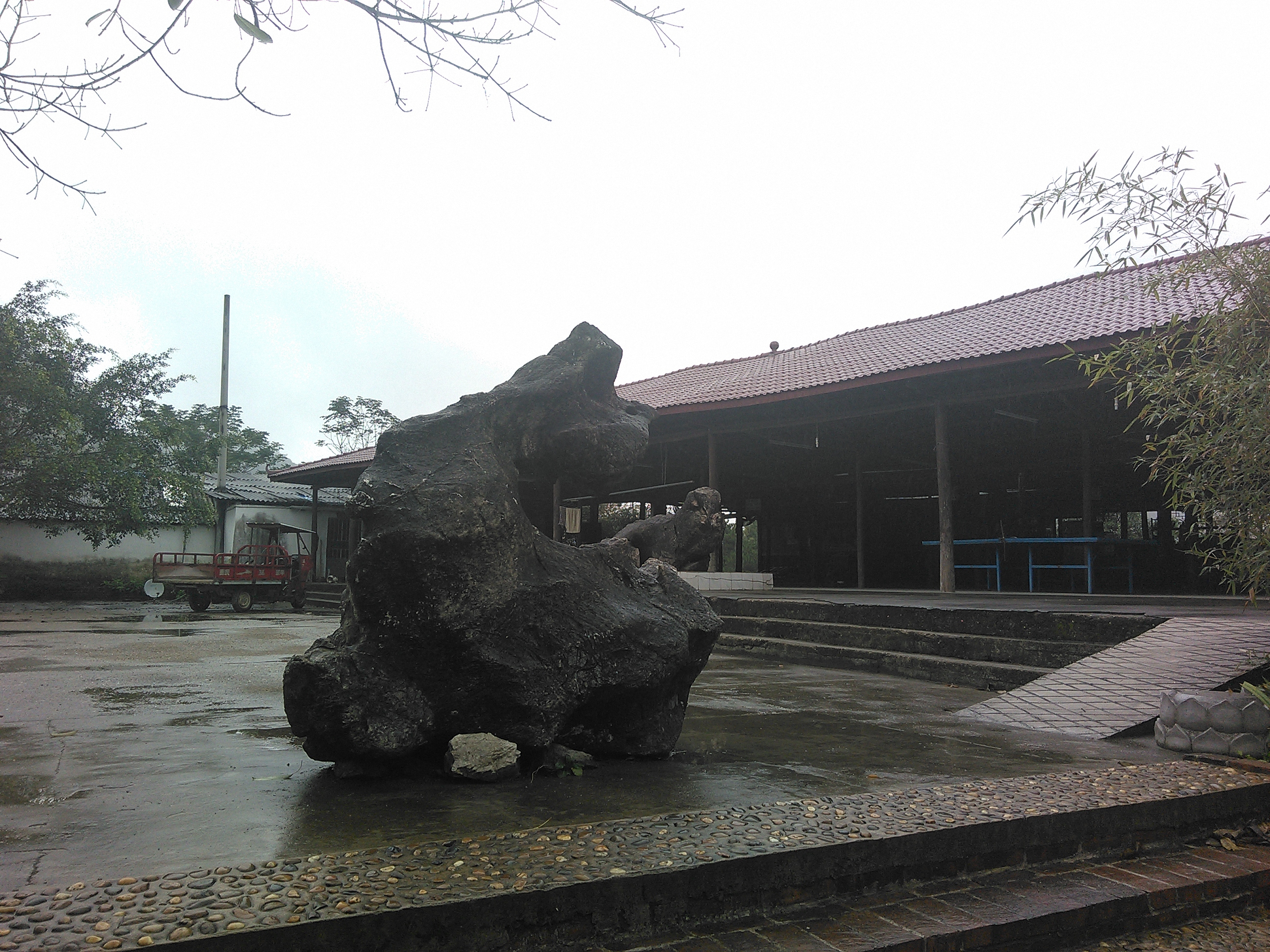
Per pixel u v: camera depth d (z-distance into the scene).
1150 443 5.50
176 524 25.42
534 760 3.85
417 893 2.27
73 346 23.59
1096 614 7.48
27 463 21.88
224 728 4.85
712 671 8.60
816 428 17.27
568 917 2.37
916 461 20.03
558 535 20.28
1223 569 5.16
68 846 2.66
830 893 2.78
